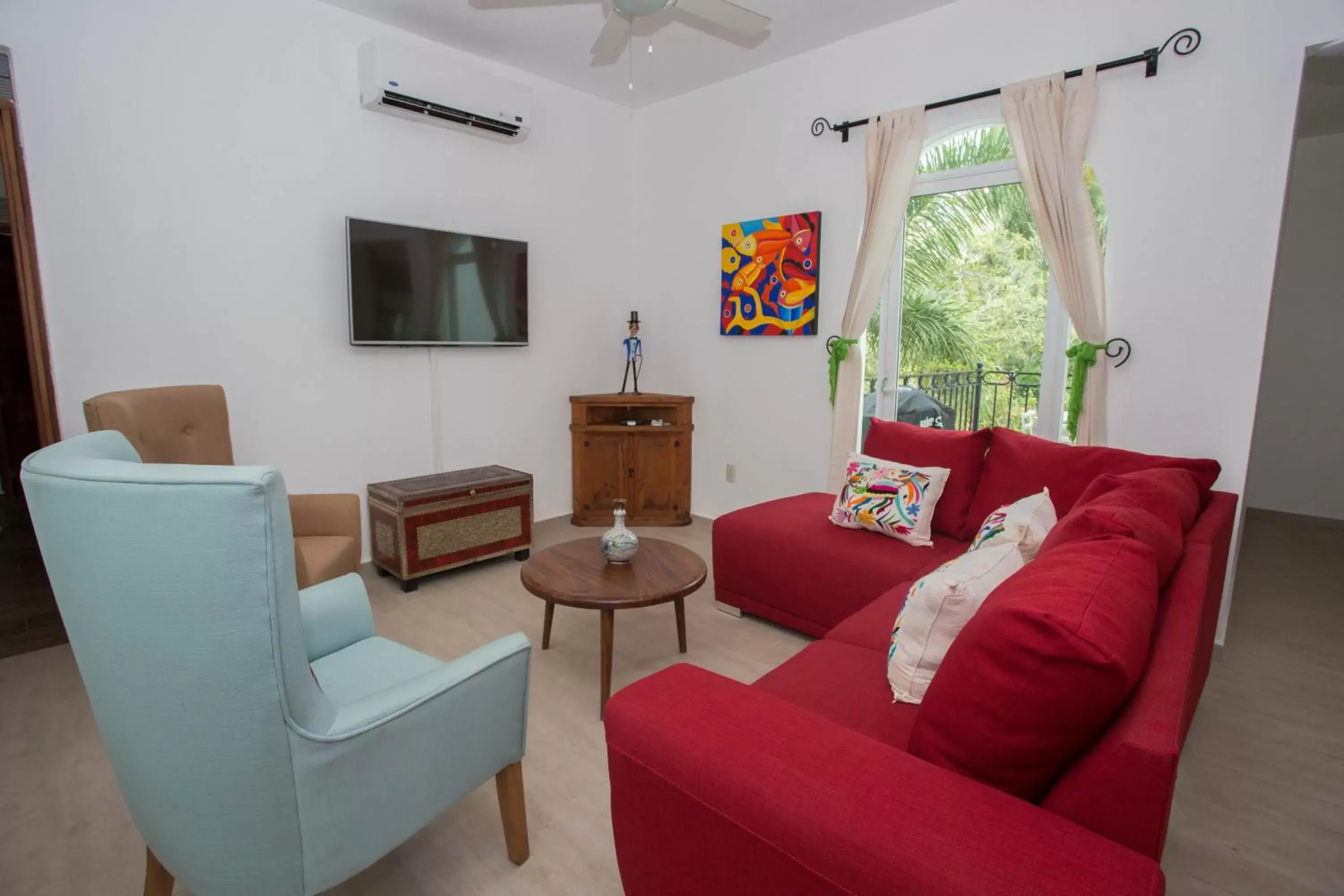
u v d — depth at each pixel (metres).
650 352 4.66
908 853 0.79
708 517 4.43
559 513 4.44
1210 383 2.59
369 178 3.33
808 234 3.68
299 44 3.04
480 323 3.76
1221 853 1.61
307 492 3.26
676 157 4.34
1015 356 3.11
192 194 2.81
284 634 1.02
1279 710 2.23
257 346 3.04
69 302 2.55
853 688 1.52
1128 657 0.87
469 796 1.82
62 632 2.65
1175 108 2.57
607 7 2.50
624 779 1.12
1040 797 0.97
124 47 2.60
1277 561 3.72
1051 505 1.98
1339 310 4.30
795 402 3.91
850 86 3.48
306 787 1.10
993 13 2.97
